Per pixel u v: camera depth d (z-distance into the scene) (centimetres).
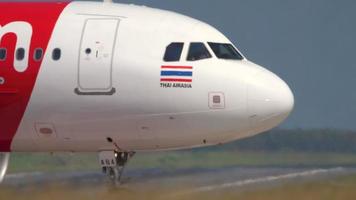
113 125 11775
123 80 11688
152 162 16188
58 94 11800
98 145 12012
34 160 15375
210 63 11731
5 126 11994
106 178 12725
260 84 11662
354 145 15988
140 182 11875
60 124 11869
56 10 12125
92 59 11750
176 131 11738
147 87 11662
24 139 12062
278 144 16375
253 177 12262
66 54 11819
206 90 11619
